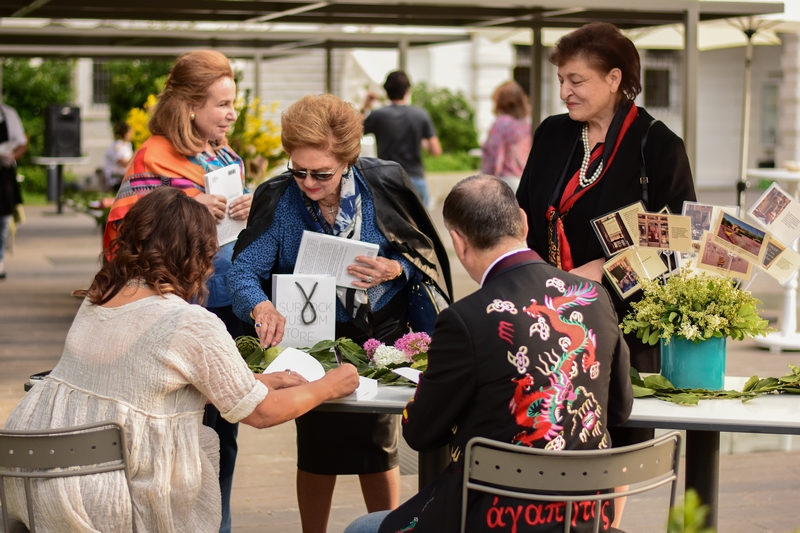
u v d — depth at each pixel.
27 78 23.02
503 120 9.32
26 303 8.40
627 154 3.00
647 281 2.69
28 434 2.14
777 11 6.73
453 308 2.10
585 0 6.16
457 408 2.10
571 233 3.10
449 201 2.22
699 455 2.54
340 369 2.50
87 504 2.19
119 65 23.47
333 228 2.96
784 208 2.57
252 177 6.29
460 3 6.19
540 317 2.09
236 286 2.94
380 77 21.25
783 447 4.72
